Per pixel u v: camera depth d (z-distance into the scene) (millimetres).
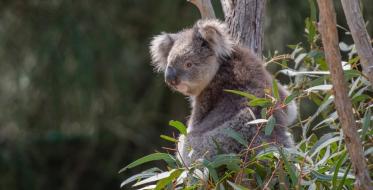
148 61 20094
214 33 8305
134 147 20578
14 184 20031
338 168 6328
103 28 19141
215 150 7246
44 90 19062
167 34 9172
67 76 18703
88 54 18609
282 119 7402
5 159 19859
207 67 8250
